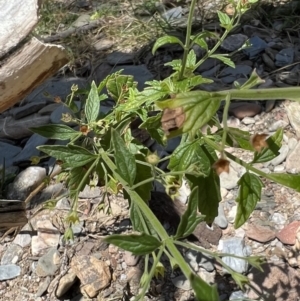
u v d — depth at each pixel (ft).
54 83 2.00
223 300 1.26
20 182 1.59
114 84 1.16
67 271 1.37
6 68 1.01
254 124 1.69
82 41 2.20
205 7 2.26
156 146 1.60
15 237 1.48
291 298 1.26
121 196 1.51
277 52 1.96
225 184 1.50
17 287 1.38
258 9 2.16
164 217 1.41
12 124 1.85
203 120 0.71
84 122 1.16
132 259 1.36
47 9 2.41
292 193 1.48
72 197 1.13
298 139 1.61
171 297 1.29
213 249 1.36
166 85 1.04
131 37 2.17
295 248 1.34
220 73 1.90
